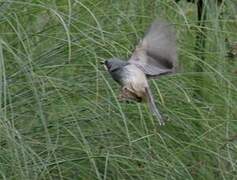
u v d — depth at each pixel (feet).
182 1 35.19
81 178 27.89
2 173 25.21
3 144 26.55
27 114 27.96
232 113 30.17
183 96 29.84
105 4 31.50
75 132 27.89
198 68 31.65
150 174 27.25
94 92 28.48
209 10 32.09
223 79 30.42
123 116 25.94
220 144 28.84
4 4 29.07
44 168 25.58
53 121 27.96
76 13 30.50
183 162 29.09
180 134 29.50
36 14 30.63
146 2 32.37
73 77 29.01
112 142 28.12
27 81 27.66
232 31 33.14
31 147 27.20
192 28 32.73
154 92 29.50
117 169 27.40
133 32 29.89
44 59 29.09
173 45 17.31
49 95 28.04
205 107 30.12
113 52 29.32
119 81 16.99
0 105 24.94
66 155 27.76
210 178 28.96
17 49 28.27
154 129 27.81
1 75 25.44
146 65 17.17
